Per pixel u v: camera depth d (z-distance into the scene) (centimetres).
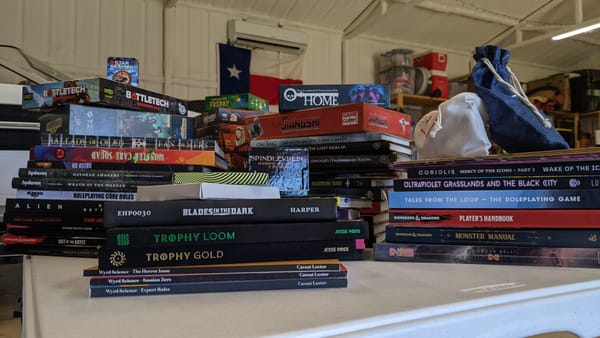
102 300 45
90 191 70
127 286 46
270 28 436
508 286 50
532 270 60
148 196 53
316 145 90
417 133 83
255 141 96
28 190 70
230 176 61
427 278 55
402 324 38
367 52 504
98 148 75
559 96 520
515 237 64
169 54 396
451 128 75
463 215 67
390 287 50
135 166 76
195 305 43
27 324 38
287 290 49
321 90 93
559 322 48
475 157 67
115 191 70
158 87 394
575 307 49
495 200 66
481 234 66
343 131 87
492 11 480
